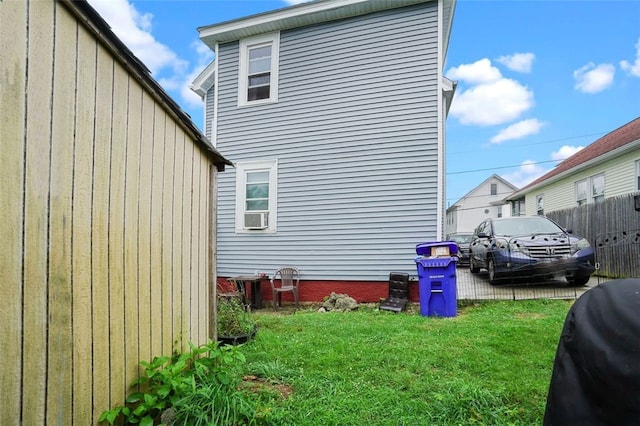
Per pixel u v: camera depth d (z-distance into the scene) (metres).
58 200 1.58
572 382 1.23
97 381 1.79
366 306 6.55
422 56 6.80
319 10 7.14
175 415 1.99
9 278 1.35
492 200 32.53
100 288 1.83
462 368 3.04
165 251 2.45
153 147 2.32
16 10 1.40
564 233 7.21
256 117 7.96
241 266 7.86
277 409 2.29
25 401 1.40
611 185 10.15
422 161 6.72
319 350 3.55
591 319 1.27
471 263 10.26
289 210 7.58
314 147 7.46
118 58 1.98
